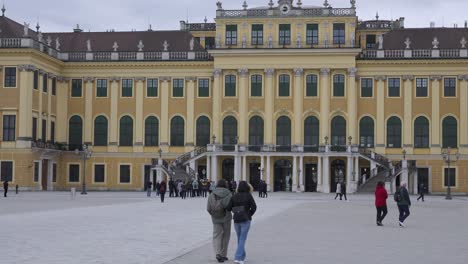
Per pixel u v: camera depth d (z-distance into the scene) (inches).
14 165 3508.9
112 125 3885.3
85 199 2603.3
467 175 3693.4
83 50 4015.8
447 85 3720.5
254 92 3784.5
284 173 3769.7
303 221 1550.2
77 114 3900.1
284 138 3764.8
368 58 3754.9
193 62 3828.7
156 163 3708.2
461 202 2706.7
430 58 3700.8
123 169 3882.9
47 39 3885.3
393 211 2017.7
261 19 3782.0
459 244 1084.5
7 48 3479.3
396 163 3700.8
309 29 3769.7
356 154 3599.9
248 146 3695.9
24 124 3499.0
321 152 3624.5
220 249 874.1
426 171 3730.3
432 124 3718.0
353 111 3715.6
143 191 3794.3
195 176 3410.4
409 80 3735.2
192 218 1581.0
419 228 1392.7
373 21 4097.0
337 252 970.1
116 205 2149.4
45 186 3767.2
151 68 3875.5
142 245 1026.7
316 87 3754.9
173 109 3865.7
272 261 879.1
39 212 1748.3
